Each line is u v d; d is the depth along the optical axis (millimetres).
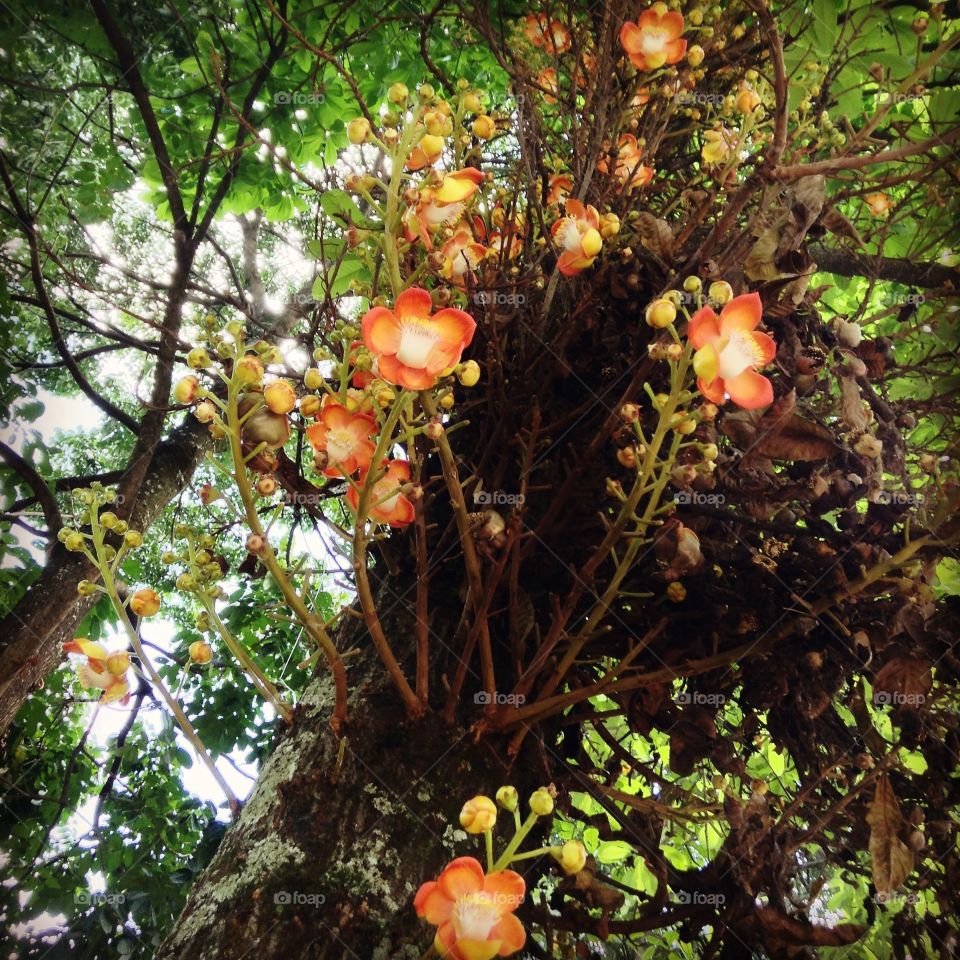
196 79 2146
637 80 1213
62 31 1967
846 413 1008
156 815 2252
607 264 1094
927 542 947
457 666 1057
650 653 1088
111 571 864
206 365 790
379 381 838
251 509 810
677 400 841
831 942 957
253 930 810
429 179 839
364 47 2072
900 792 1108
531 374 1147
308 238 1393
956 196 1479
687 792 1104
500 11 1258
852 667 1052
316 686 1075
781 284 1050
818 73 1267
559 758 1093
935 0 1287
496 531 939
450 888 653
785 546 1034
